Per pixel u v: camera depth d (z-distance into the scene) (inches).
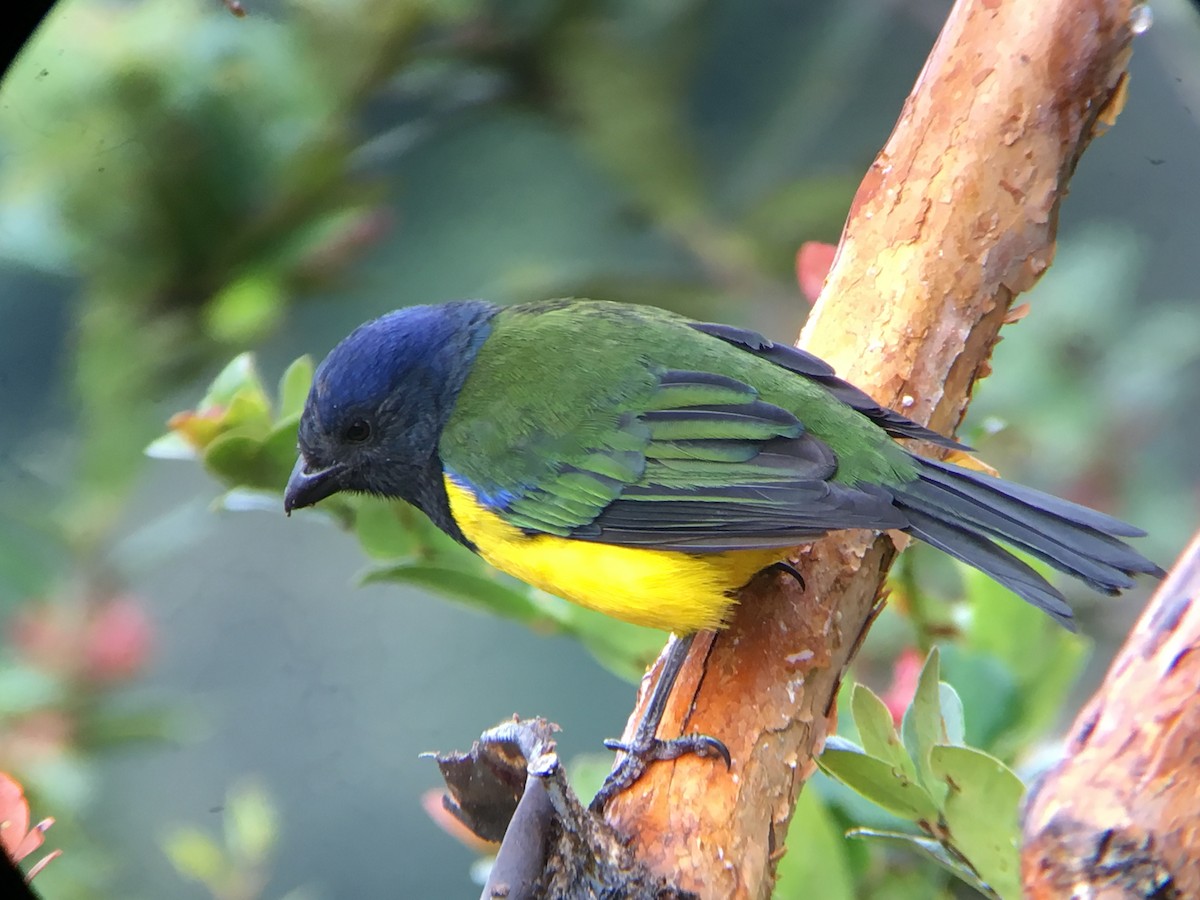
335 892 512.7
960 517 307.1
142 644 453.4
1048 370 473.4
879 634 422.3
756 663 290.5
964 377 325.4
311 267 462.9
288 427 358.6
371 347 356.5
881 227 328.8
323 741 516.1
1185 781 215.5
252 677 517.7
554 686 529.3
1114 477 480.4
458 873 506.6
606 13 483.2
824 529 293.1
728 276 495.5
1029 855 220.4
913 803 281.3
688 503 315.6
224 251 435.5
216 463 357.7
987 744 321.1
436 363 357.1
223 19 431.8
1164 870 213.3
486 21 476.7
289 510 354.9
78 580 448.1
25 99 417.7
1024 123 318.7
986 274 322.0
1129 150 576.4
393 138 477.1
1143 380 476.7
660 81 484.7
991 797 263.6
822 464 308.8
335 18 444.8
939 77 327.3
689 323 359.9
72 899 423.5
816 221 488.7
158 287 435.8
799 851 293.4
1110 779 218.1
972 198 321.1
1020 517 305.6
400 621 526.0
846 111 542.0
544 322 366.3
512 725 255.0
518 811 238.7
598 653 353.7
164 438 391.5
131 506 505.4
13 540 442.3
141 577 485.7
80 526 439.8
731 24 511.5
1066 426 466.3
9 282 458.6
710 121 519.5
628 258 518.6
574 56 479.5
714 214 499.5
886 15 538.6
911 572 346.6
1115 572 294.2
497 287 476.4
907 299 323.9
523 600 350.9
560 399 341.7
